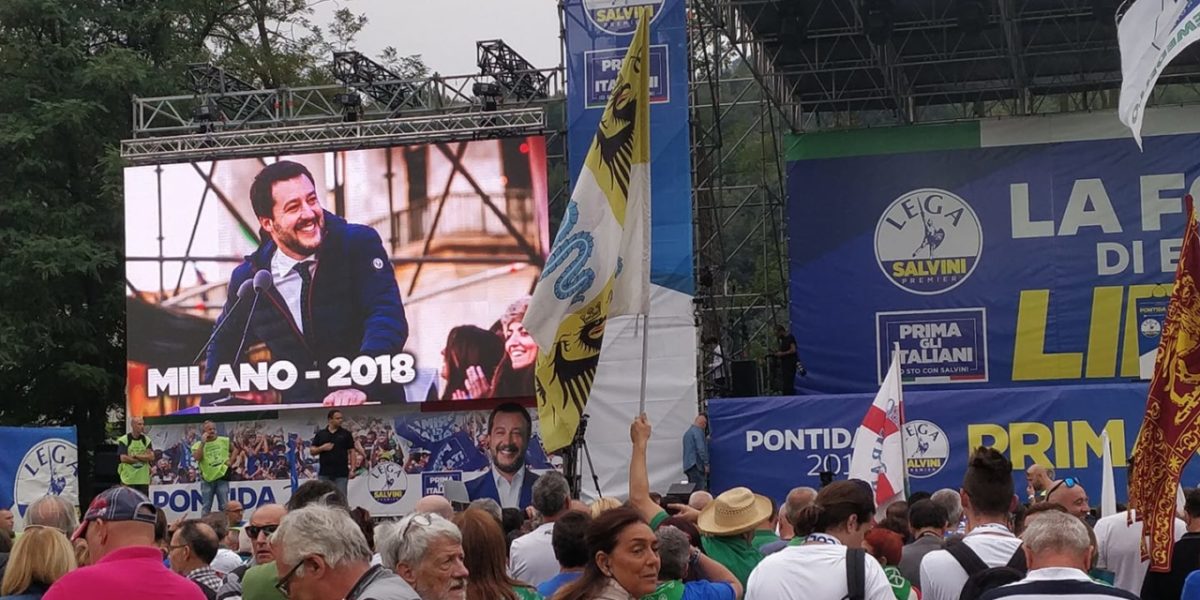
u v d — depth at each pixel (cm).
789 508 905
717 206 2862
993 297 2602
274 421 2492
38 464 2059
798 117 3130
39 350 3150
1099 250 2575
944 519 893
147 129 2617
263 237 2486
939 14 2639
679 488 1282
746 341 3114
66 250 3072
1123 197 2573
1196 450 772
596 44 2373
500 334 2397
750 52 2848
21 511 2036
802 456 2250
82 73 3200
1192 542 834
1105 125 2583
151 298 2512
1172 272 2552
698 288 2598
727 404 2280
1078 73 2919
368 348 2434
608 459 2317
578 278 1019
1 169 3225
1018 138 2611
